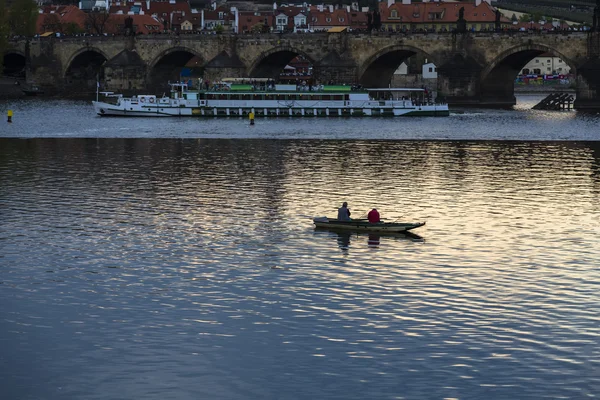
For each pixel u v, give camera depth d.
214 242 106.69
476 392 65.81
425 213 125.94
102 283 89.50
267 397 65.12
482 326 77.94
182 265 96.25
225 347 73.38
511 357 71.50
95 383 67.00
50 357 71.38
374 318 79.81
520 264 97.50
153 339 74.94
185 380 67.62
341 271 94.25
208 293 86.62
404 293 86.69
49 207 127.88
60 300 84.25
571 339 74.94
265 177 158.75
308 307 82.69
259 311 81.56
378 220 113.88
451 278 92.00
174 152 198.50
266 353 72.19
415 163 179.88
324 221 114.25
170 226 115.31
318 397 65.19
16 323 78.25
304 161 182.25
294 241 107.31
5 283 89.12
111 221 118.25
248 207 128.88
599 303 83.94
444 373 68.75
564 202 135.50
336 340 74.81
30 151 198.50
